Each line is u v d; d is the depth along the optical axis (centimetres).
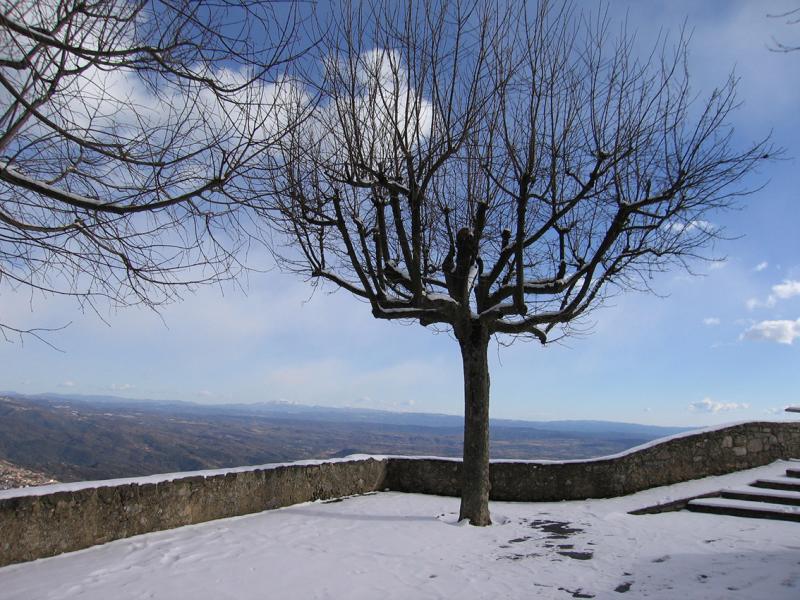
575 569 567
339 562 597
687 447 1012
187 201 441
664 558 595
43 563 557
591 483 980
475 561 605
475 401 821
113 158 400
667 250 886
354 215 866
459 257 815
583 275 894
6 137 333
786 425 1067
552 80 739
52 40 322
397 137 727
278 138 432
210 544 653
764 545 639
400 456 1137
